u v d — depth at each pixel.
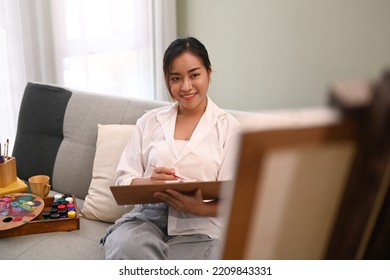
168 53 1.35
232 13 2.66
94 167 1.67
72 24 2.39
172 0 2.85
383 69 0.29
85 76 2.51
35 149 1.91
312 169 0.33
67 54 2.40
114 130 1.68
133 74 2.81
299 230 0.36
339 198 0.34
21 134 1.95
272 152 0.31
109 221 1.58
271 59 2.52
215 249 1.22
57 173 1.84
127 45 2.72
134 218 1.34
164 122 1.43
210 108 1.40
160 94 2.94
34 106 1.93
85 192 1.78
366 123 0.30
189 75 1.34
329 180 0.33
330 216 0.35
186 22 2.96
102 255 1.35
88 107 1.83
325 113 0.30
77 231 1.49
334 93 0.30
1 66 2.15
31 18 2.19
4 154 1.78
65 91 1.91
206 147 1.34
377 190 0.33
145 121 1.50
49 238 1.42
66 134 1.85
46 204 1.61
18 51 2.19
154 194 1.16
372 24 2.01
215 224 1.31
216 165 1.32
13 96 2.22
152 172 1.31
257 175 0.32
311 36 2.28
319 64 2.28
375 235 0.36
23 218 1.41
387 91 0.29
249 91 2.70
